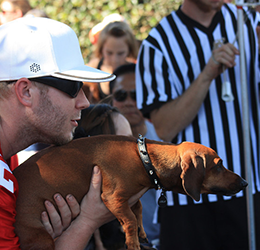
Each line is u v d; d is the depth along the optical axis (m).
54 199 1.83
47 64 1.74
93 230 1.95
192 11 3.09
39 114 1.76
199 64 3.08
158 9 8.09
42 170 1.84
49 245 1.76
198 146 1.97
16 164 2.31
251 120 3.13
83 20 8.20
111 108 2.59
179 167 1.94
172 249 3.01
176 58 3.10
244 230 2.95
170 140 3.09
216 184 1.97
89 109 2.53
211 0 2.96
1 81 1.73
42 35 1.75
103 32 4.95
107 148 1.92
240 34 2.82
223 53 2.84
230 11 3.26
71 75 1.75
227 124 3.03
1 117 1.77
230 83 3.05
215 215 2.96
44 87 1.74
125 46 4.85
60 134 1.83
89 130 2.49
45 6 8.27
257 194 3.06
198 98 2.92
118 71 3.85
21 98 1.73
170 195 2.99
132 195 1.91
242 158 3.03
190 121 3.01
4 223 1.61
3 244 1.60
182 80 3.09
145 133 3.86
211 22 3.12
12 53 1.73
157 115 3.12
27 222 1.76
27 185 1.80
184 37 3.11
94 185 1.88
